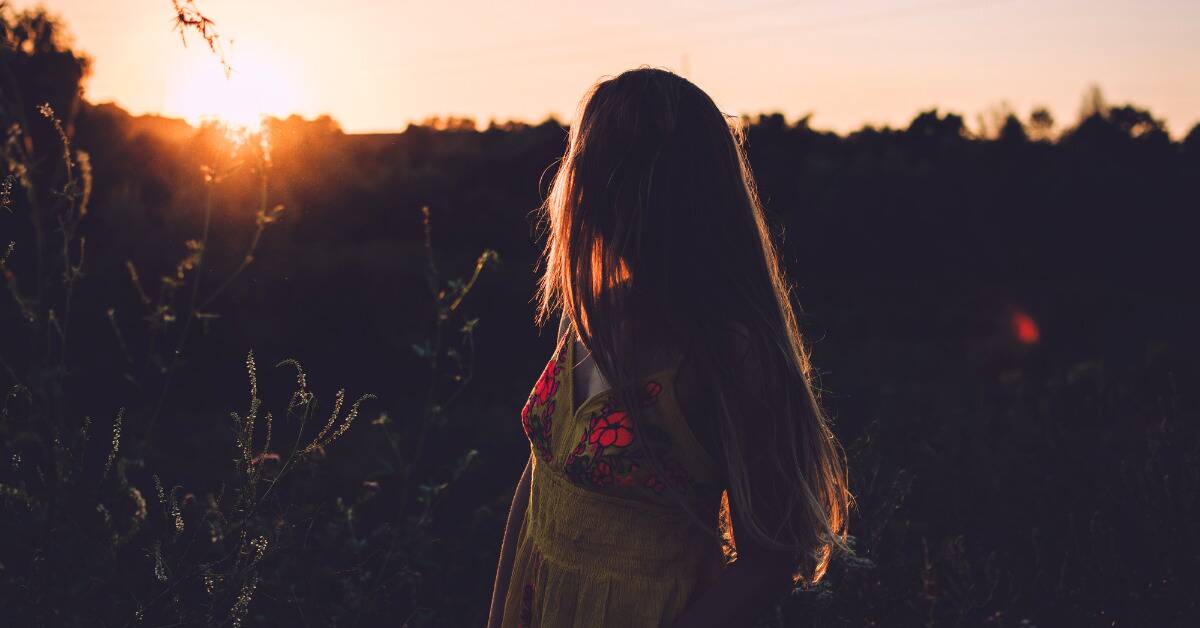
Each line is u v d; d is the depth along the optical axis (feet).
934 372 47.50
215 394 23.21
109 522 5.11
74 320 20.17
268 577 7.20
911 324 71.87
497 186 58.34
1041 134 119.34
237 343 23.79
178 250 18.86
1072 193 107.04
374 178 28.66
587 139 4.07
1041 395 28.53
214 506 5.70
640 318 3.83
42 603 4.70
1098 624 10.06
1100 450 17.75
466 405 30.76
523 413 4.46
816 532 3.72
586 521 3.95
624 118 3.98
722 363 3.63
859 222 101.30
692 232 3.80
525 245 53.26
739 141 4.43
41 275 4.50
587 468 3.89
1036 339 64.49
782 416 3.64
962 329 70.85
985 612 10.22
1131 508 11.57
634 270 3.84
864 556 8.81
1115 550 10.51
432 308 35.99
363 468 18.57
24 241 4.71
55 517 4.81
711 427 3.75
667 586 3.88
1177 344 54.75
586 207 4.03
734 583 3.68
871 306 78.43
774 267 4.12
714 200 3.87
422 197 33.06
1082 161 114.52
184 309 20.79
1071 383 28.78
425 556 8.76
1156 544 10.23
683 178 3.86
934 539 13.34
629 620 3.84
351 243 27.89
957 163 111.86
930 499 15.05
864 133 125.49
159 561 5.18
